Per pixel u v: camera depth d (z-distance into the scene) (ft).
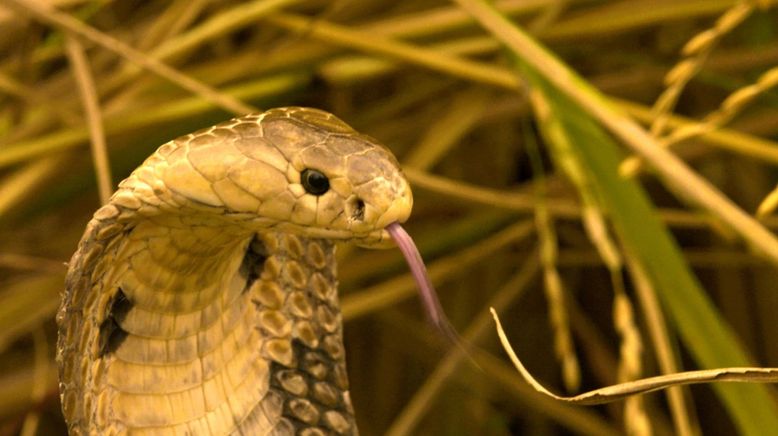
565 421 5.41
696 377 3.36
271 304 3.54
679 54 5.32
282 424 3.53
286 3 4.64
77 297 3.45
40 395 4.63
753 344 5.69
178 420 3.50
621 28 5.00
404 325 5.74
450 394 5.79
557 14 5.06
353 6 5.04
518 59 4.07
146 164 3.40
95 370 3.47
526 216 5.27
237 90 4.80
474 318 5.82
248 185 3.39
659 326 3.92
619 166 3.98
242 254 3.51
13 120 4.85
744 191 5.66
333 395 3.56
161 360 3.49
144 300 3.47
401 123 5.40
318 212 3.40
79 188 4.86
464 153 5.78
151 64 4.10
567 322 5.74
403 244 3.41
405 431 4.84
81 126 4.59
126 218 3.41
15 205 4.73
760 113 5.16
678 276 3.91
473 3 4.02
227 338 3.52
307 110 3.44
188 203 3.40
